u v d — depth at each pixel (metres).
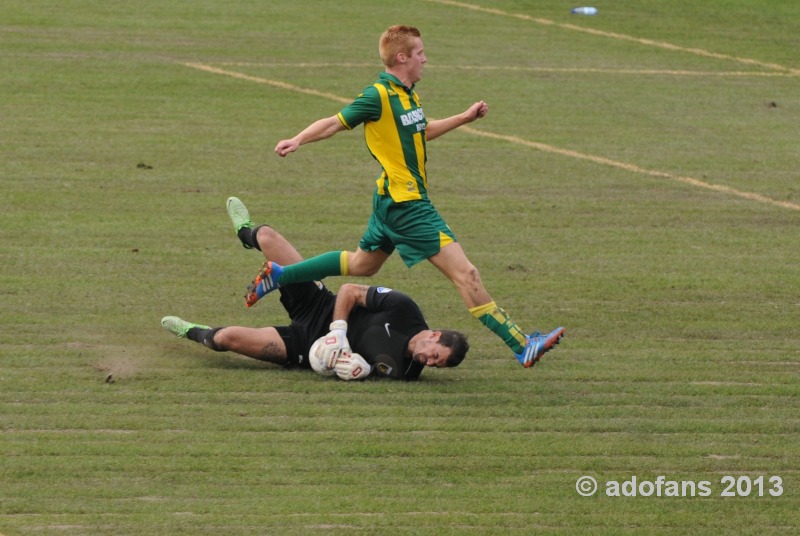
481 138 35.12
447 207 28.25
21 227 25.05
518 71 44.50
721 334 20.75
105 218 26.02
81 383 17.42
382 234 18.00
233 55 44.56
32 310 20.39
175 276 22.59
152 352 18.86
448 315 21.23
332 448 15.52
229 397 17.16
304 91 39.66
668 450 15.91
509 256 24.80
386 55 17.59
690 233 26.98
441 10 55.94
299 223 26.33
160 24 49.44
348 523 13.54
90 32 47.19
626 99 41.06
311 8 54.44
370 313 18.36
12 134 32.75
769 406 17.58
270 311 21.06
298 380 18.00
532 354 17.70
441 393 17.64
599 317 21.39
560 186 30.53
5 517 13.39
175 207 27.11
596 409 17.23
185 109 36.69
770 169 32.91
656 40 51.75
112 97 37.69
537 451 15.70
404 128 17.53
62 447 15.24
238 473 14.72
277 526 13.41
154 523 13.37
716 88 43.34
